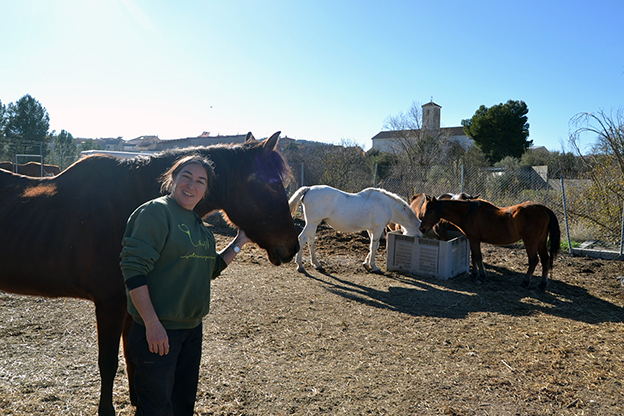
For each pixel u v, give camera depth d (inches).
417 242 287.4
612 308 220.8
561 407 118.1
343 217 283.4
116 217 86.5
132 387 101.4
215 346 148.3
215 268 87.1
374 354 150.7
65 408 104.5
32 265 84.5
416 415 111.0
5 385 113.3
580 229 417.7
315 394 118.9
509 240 267.1
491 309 214.8
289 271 276.7
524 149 1322.6
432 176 578.6
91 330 157.2
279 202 97.3
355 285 252.7
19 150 1288.1
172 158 93.8
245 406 110.3
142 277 65.6
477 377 134.9
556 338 172.6
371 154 1254.3
